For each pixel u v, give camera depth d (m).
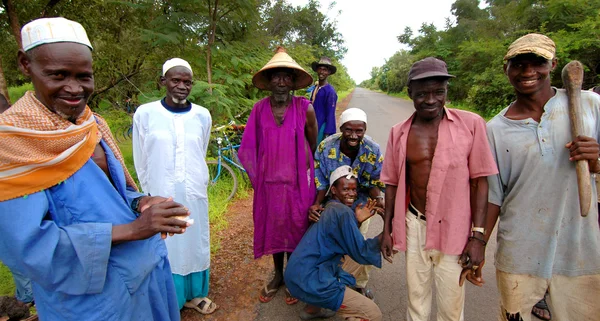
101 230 1.13
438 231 1.87
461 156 1.76
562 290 1.75
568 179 1.63
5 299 2.23
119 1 5.38
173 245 2.44
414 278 2.06
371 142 2.59
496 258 1.91
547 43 1.59
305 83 2.71
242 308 2.72
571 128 1.56
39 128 1.05
